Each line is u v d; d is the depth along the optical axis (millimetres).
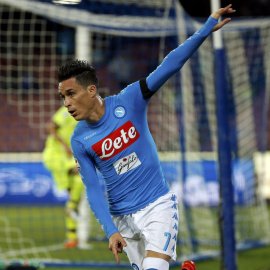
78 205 27625
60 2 25688
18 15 48719
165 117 30203
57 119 27562
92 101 11984
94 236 30500
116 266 23141
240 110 33375
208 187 38094
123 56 42625
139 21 27250
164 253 12133
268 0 46125
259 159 37219
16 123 48250
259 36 32531
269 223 34094
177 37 28047
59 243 29359
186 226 27000
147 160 12508
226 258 19344
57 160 27547
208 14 46344
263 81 33812
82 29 29031
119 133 12227
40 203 45031
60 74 11859
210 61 30562
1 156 46781
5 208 43125
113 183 12602
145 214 12500
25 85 48562
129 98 12336
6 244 29109
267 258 25484
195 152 32375
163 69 12023
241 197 33656
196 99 32406
